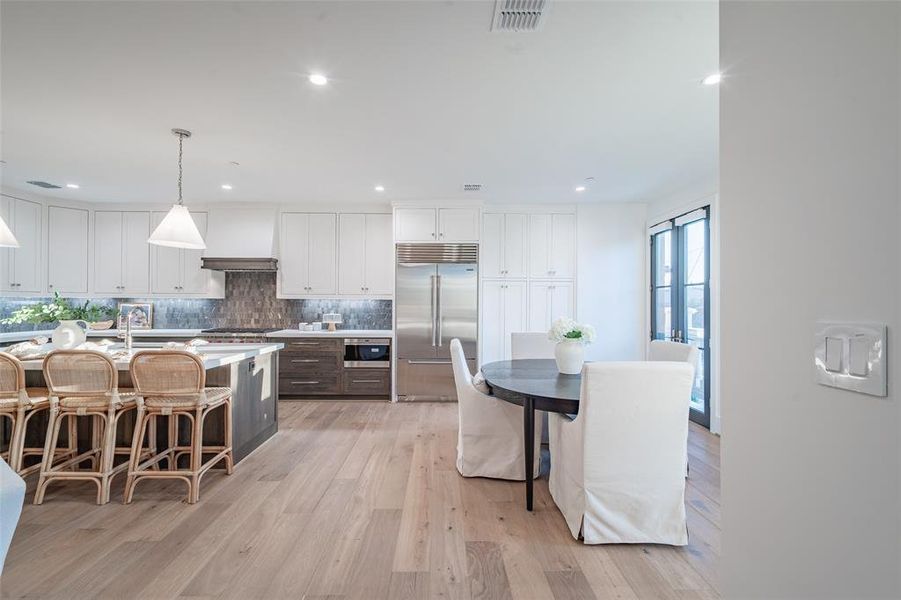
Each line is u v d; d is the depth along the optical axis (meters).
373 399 5.29
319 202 5.38
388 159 3.67
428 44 2.04
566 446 2.27
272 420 3.84
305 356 5.24
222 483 2.80
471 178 4.23
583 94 2.52
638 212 5.25
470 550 2.04
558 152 3.48
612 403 2.04
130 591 1.74
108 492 2.52
